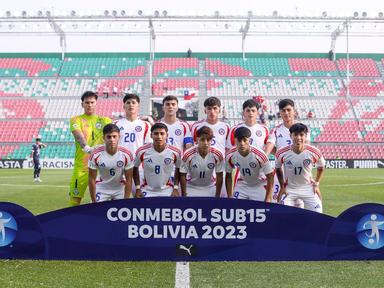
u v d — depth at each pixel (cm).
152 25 4053
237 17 3931
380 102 4119
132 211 575
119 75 4434
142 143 782
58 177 2283
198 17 3938
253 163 721
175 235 577
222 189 788
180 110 3722
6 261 572
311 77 4431
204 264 569
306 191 760
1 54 4662
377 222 576
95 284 489
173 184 748
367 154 3659
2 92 4197
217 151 717
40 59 4619
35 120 3922
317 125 3869
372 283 494
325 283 495
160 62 4612
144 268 552
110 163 697
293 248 577
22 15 3972
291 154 736
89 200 1300
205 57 4744
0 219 573
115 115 3975
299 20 3984
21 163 3328
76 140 790
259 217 575
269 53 4731
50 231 575
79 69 4503
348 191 1558
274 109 4059
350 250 578
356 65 4572
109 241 577
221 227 576
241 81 4388
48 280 502
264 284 492
